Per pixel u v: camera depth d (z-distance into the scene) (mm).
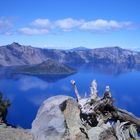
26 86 198875
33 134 18750
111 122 18734
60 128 17719
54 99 19094
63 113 18844
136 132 18250
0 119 24938
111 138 17781
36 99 134750
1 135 19453
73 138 17938
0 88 180375
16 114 93812
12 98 136500
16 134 19672
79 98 19328
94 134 17547
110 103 18344
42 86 196500
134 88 182125
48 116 18250
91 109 18359
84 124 18609
